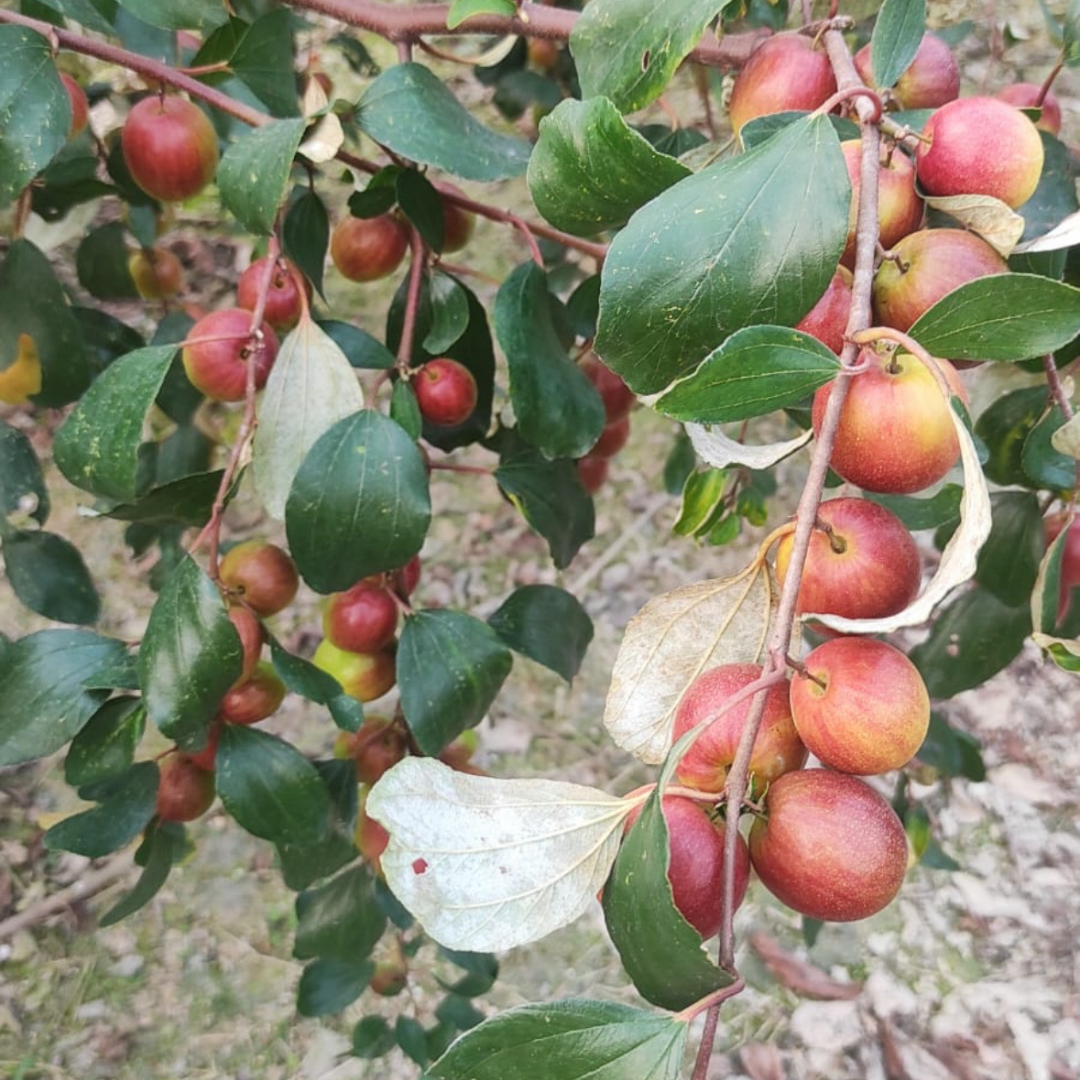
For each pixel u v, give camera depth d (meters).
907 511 0.33
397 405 0.35
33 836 0.73
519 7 0.31
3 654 0.33
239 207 0.30
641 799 0.20
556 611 0.42
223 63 0.36
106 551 0.82
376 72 0.61
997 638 0.38
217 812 0.75
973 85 0.64
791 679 0.20
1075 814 0.74
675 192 0.20
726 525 0.48
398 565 0.32
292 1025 0.67
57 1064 0.65
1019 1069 0.64
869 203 0.21
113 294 0.49
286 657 0.32
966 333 0.19
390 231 0.38
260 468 0.33
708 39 0.30
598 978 0.69
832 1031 0.66
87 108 0.38
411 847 0.19
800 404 0.29
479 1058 0.18
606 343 0.20
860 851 0.19
